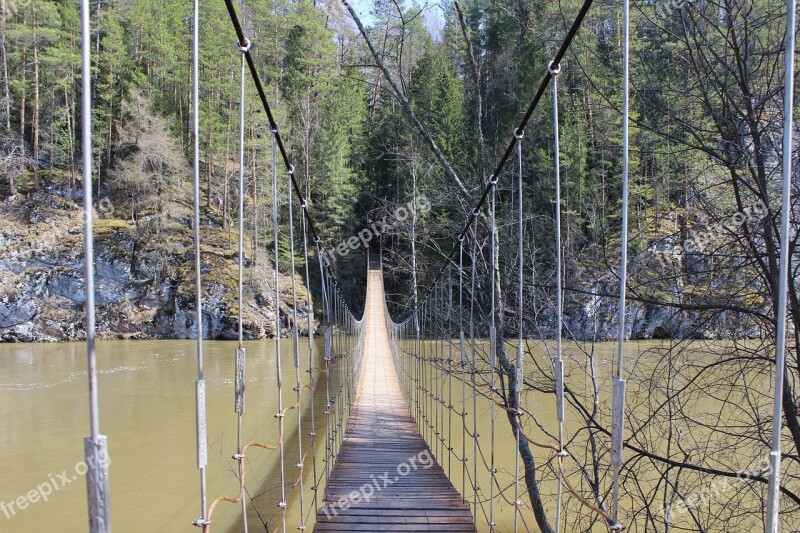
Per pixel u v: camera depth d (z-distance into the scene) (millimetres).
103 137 23391
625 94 1421
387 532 3541
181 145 22500
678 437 3529
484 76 11047
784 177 1188
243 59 1950
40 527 5324
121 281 21031
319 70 25797
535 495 4301
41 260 20594
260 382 12539
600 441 4137
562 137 8227
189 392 11375
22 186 22844
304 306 21562
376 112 28625
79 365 14781
